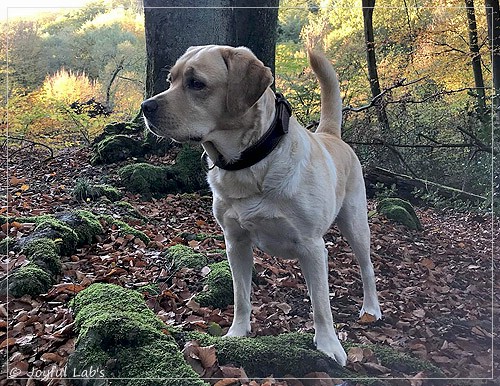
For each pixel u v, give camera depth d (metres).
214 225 2.67
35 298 1.45
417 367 1.27
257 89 1.12
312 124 3.77
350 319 1.62
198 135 1.14
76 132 4.76
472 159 3.77
